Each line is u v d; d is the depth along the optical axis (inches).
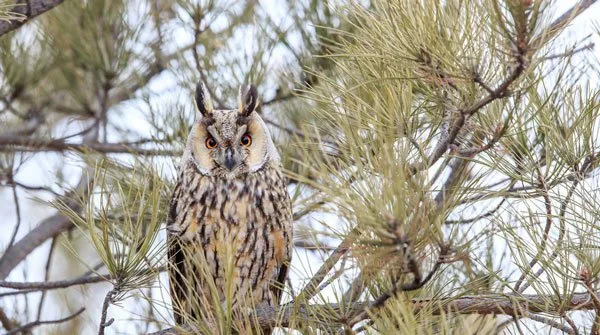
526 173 260.2
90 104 476.4
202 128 354.6
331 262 235.0
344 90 267.1
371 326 219.1
